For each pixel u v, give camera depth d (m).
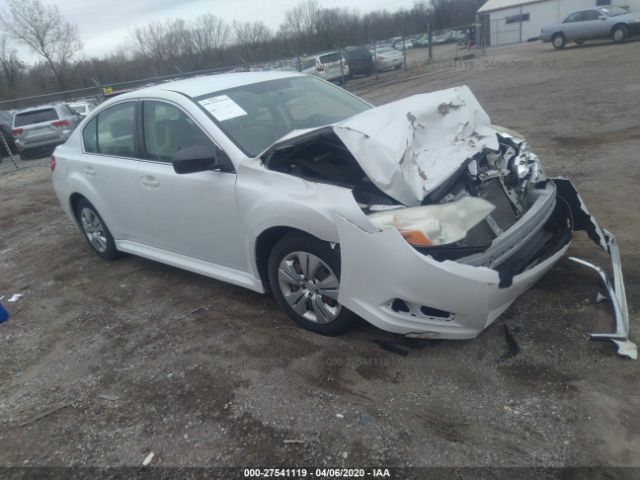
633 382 2.70
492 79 16.95
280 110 4.14
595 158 6.57
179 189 3.93
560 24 24.17
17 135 15.22
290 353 3.33
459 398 2.76
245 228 3.55
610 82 12.45
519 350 3.05
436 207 2.82
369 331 3.43
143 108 4.30
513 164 3.50
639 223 4.45
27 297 4.90
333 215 2.95
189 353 3.52
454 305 2.73
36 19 42.56
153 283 4.75
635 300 3.35
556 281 3.69
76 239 6.40
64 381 3.46
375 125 3.13
